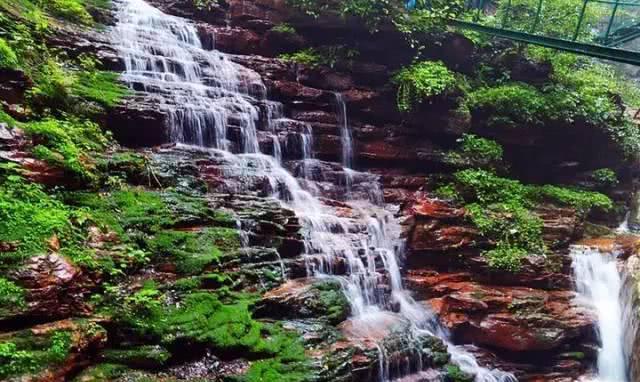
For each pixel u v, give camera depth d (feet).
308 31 47.62
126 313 20.63
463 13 54.54
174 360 20.67
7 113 24.95
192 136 34.19
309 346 23.81
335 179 41.06
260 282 25.59
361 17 46.83
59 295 18.99
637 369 32.99
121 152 29.07
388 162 45.29
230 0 47.24
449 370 27.91
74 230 21.65
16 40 28.07
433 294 35.32
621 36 60.64
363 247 32.42
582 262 38.99
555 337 33.76
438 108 46.50
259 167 35.27
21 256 18.81
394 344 26.13
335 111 44.70
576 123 49.65
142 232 24.27
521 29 56.75
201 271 23.88
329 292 27.12
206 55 41.29
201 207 27.14
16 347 16.98
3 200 20.24
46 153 23.61
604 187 50.75
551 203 44.32
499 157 46.80
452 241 37.70
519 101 47.44
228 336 21.74
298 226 29.58
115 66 34.91
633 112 67.46
